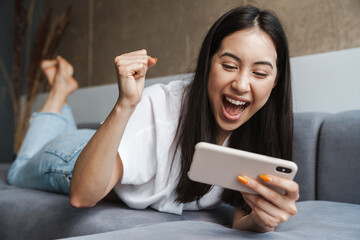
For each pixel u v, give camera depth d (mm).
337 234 713
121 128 763
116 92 2736
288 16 1851
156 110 985
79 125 2357
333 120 1317
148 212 1011
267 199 668
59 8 3520
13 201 1221
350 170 1211
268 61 843
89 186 792
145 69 761
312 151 1331
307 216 928
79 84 3230
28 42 3771
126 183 941
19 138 3479
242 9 867
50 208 1080
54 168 1355
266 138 1018
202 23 2289
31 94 3436
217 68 868
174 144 1002
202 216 1094
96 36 3086
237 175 685
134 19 2764
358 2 1615
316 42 1745
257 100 874
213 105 916
